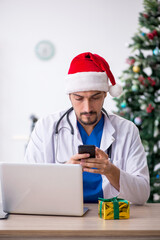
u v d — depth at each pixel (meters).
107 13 4.59
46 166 1.37
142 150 1.81
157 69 2.92
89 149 1.42
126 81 2.94
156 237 1.19
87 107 1.58
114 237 1.20
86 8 4.62
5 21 4.66
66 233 1.19
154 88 2.97
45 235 1.20
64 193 1.37
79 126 1.82
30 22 4.66
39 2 4.64
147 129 2.89
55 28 4.66
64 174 1.35
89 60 1.67
